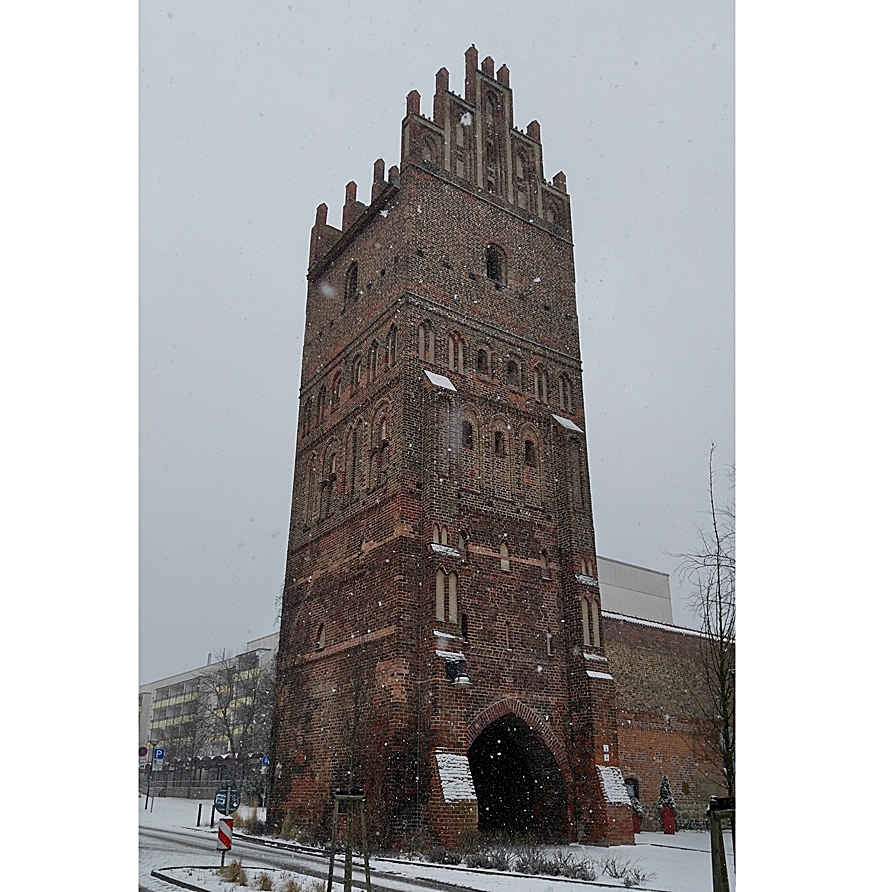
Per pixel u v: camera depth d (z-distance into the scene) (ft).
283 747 100.63
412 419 96.53
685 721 131.44
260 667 244.42
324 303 124.26
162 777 244.83
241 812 143.23
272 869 61.87
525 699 91.61
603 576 196.44
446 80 119.14
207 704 251.19
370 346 107.86
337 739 90.02
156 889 49.70
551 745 91.50
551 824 89.97
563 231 123.75
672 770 126.21
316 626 101.50
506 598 95.04
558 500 104.94
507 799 97.60
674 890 55.16
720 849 26.02
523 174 124.06
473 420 101.76
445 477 94.63
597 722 92.32
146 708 283.79
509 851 76.38
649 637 135.23
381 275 109.70
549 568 100.68
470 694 87.61
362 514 98.37
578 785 90.99
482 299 109.29
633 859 74.33
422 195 108.99
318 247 131.64
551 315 116.37
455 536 92.89
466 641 89.86
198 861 64.85
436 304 104.53
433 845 75.72
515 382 108.99
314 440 116.47
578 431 110.63
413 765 81.00
